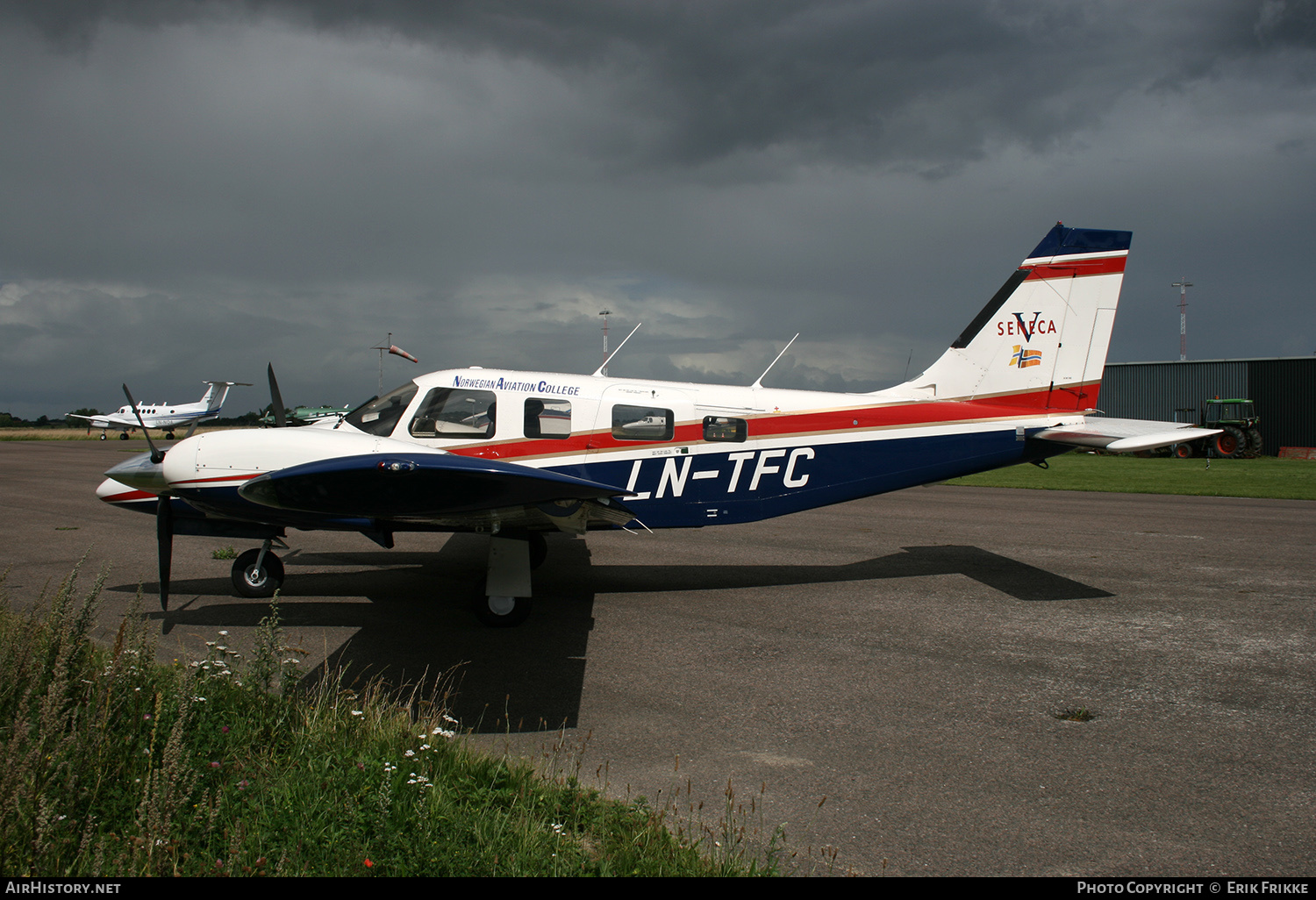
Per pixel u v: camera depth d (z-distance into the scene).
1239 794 3.28
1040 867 2.70
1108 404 39.34
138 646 3.67
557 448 6.73
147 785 2.49
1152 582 7.48
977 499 15.23
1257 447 30.02
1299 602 6.73
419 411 6.72
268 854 2.48
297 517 5.72
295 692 3.70
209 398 51.66
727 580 7.57
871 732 3.92
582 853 2.61
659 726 3.96
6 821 2.45
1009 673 4.85
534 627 5.82
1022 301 7.59
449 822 2.74
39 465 21.64
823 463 7.16
